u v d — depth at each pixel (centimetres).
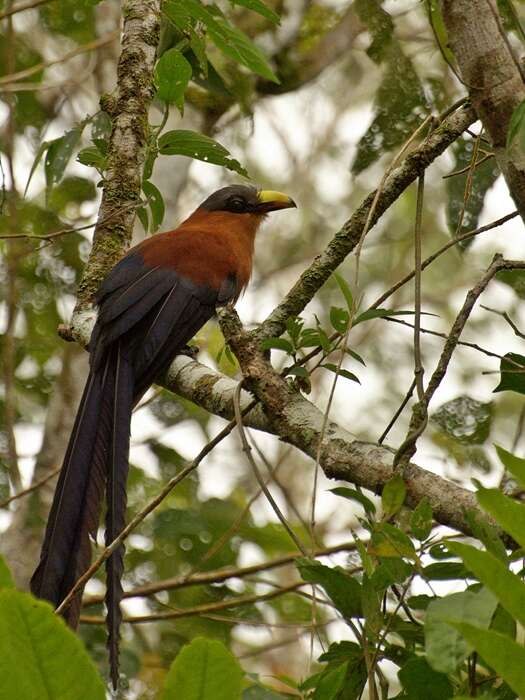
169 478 1281
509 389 706
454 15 634
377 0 1098
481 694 503
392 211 1856
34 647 373
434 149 741
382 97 1095
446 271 1833
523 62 638
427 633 425
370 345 1778
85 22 1484
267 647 1150
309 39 1455
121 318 929
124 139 933
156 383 918
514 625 477
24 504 1173
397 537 532
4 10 1323
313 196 1892
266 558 1298
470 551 404
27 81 1454
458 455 1025
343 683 570
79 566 694
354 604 561
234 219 1227
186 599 1216
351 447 659
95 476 781
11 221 1238
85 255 1373
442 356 644
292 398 703
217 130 1459
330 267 759
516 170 632
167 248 1042
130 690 1110
